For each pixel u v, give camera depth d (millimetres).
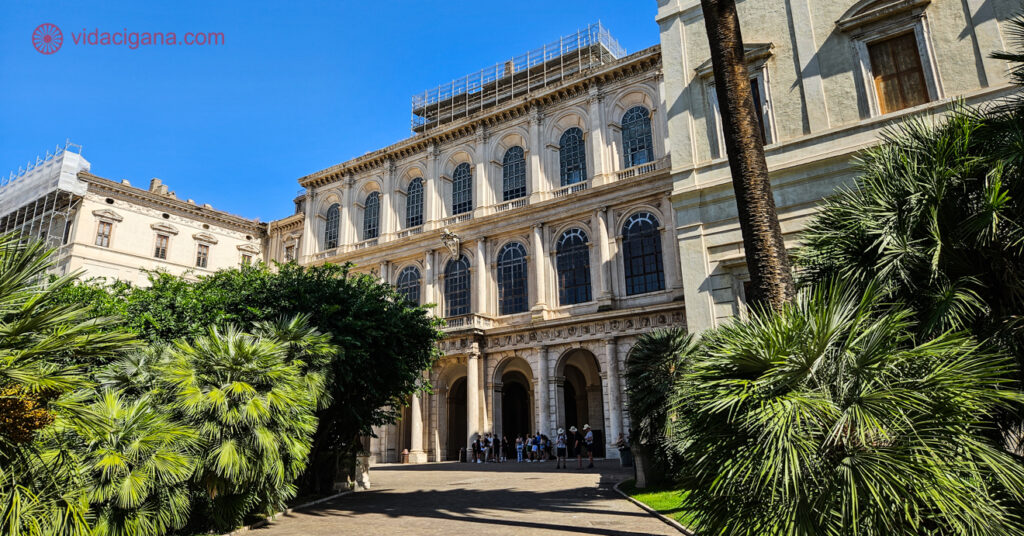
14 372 6508
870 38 18109
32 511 7203
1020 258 7875
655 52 39062
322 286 18938
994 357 6504
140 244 53688
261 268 19766
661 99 39094
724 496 6305
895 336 6414
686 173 20188
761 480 5832
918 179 8766
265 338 14305
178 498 10719
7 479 7027
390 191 50781
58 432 7934
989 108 15805
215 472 11250
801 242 10875
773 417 5844
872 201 9211
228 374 11969
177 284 17703
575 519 12656
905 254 8359
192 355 11977
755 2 20234
